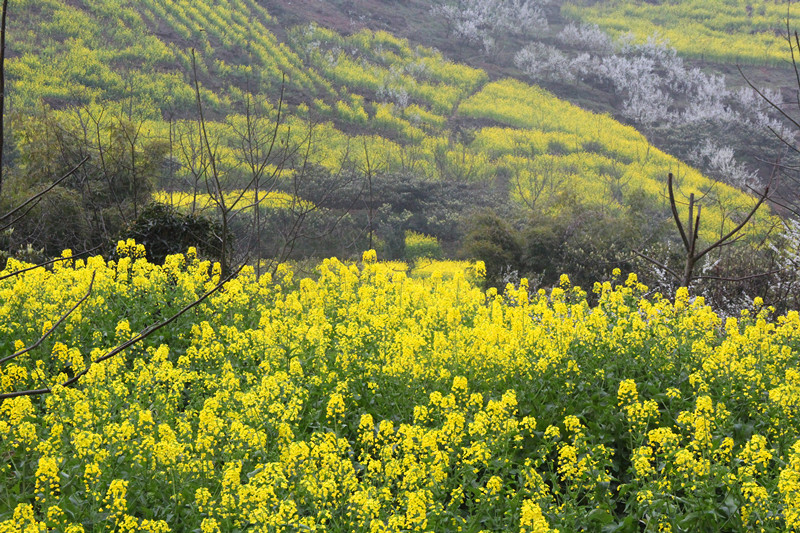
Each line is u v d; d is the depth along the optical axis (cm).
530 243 2644
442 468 638
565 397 809
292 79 6438
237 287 1154
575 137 6619
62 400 760
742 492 603
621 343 902
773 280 1570
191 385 917
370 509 560
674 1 10669
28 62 4859
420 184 4522
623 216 2811
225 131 4597
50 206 1962
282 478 604
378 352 943
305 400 812
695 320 984
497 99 7438
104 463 629
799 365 938
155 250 1503
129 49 5606
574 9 10319
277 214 3247
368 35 8194
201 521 602
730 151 6562
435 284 1334
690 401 814
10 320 1006
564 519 601
